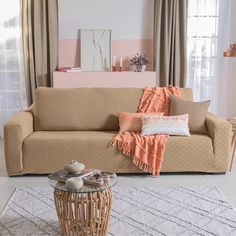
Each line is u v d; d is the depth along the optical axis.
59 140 3.33
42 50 5.00
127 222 2.45
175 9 4.93
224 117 5.31
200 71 5.18
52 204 2.76
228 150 3.39
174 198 2.87
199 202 2.79
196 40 5.11
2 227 2.39
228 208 2.68
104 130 3.80
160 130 3.45
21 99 5.12
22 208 2.68
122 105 3.83
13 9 4.90
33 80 5.00
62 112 3.73
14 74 5.05
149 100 3.82
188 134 3.43
